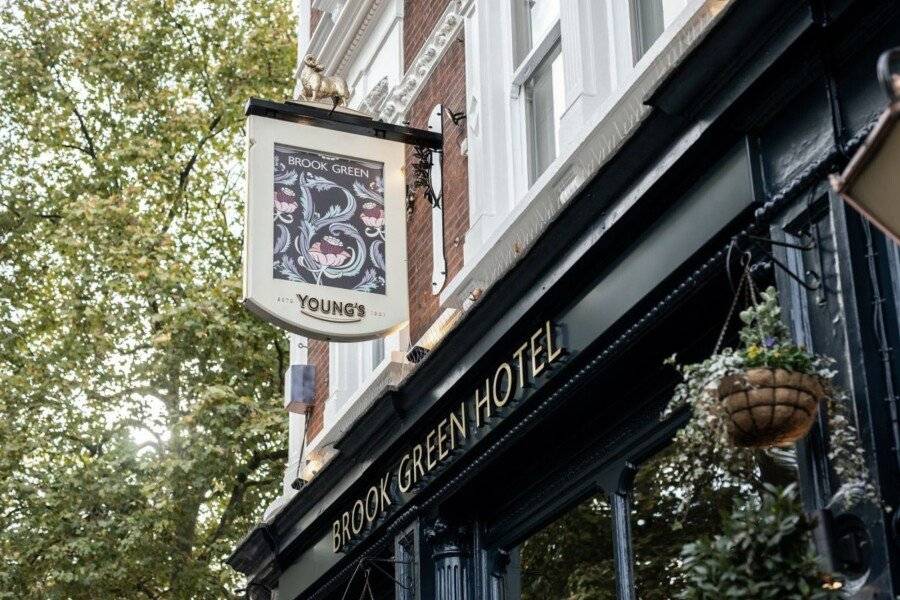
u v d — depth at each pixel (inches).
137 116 908.0
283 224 459.5
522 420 394.0
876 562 245.4
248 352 832.3
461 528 434.6
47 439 778.8
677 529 320.2
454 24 519.5
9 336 841.5
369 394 544.1
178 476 764.0
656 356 346.0
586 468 376.2
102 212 808.3
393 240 473.1
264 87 915.4
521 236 421.7
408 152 550.3
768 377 239.6
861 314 262.4
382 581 500.4
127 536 735.1
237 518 860.6
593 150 382.0
